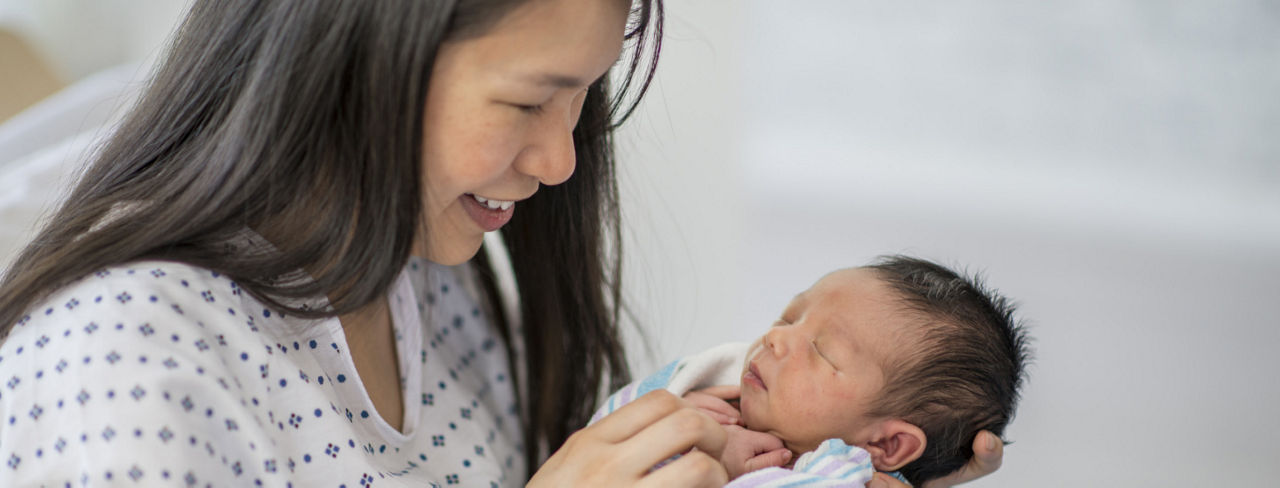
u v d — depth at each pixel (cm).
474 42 78
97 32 334
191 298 85
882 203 375
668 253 250
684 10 273
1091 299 306
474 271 126
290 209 85
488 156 83
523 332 125
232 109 84
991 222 362
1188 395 257
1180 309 302
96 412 77
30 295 83
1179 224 367
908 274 117
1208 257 340
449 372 117
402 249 83
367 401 97
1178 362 272
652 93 269
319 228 84
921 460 112
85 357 79
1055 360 273
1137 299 307
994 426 112
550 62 80
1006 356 113
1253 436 240
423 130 81
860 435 109
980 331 112
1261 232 362
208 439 80
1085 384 262
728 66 274
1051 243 346
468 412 115
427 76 78
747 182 372
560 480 92
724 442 96
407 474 99
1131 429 242
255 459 83
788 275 306
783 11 443
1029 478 223
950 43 431
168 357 80
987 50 428
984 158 419
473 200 94
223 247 88
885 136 430
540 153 87
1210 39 414
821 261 318
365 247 83
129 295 82
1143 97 419
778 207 365
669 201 264
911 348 110
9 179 157
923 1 432
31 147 193
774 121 434
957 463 112
